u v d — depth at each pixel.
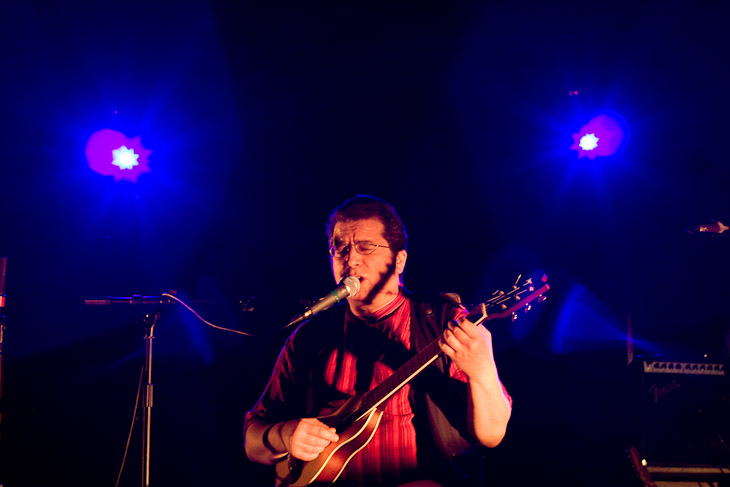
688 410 4.24
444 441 2.25
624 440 4.40
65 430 5.20
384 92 5.54
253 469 5.07
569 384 4.64
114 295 5.55
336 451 2.30
